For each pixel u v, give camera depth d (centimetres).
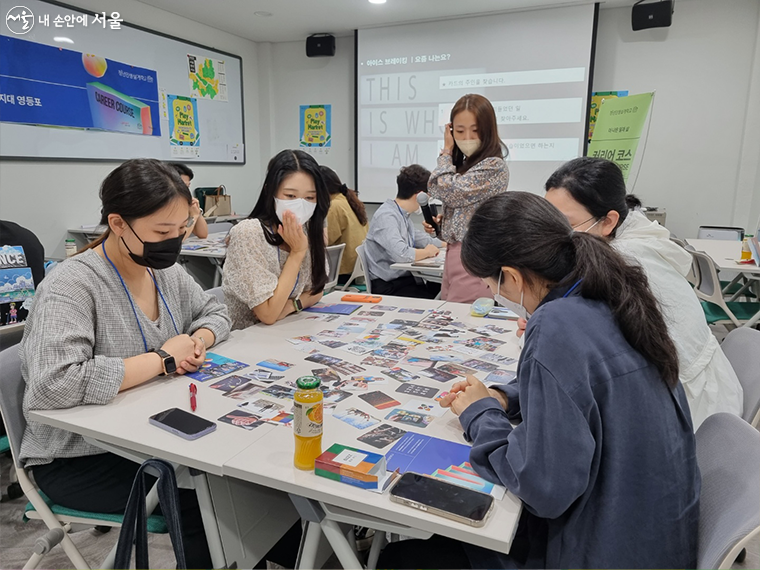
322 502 90
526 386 85
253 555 120
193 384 122
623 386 83
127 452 109
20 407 126
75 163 422
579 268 89
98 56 427
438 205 530
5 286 180
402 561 102
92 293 124
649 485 83
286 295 174
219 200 530
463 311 195
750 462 90
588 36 468
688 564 88
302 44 600
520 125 505
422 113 543
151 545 180
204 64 534
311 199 176
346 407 114
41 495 128
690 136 477
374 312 193
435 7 477
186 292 155
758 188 449
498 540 75
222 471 93
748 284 367
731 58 453
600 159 144
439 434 103
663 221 469
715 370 124
